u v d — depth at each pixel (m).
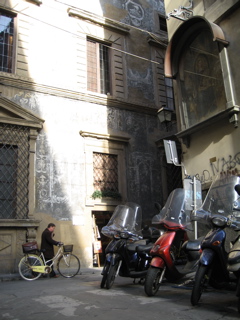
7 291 6.90
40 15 13.77
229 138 8.80
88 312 4.59
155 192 14.85
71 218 12.38
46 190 12.13
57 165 12.60
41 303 5.29
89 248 12.45
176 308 4.77
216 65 9.43
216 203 5.60
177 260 6.34
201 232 8.59
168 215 6.25
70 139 13.16
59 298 5.66
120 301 5.30
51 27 13.90
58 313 4.57
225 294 5.88
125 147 14.61
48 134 12.72
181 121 10.52
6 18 13.14
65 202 12.41
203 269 4.78
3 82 12.27
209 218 5.15
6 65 12.73
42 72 13.22
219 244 4.82
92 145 13.61
